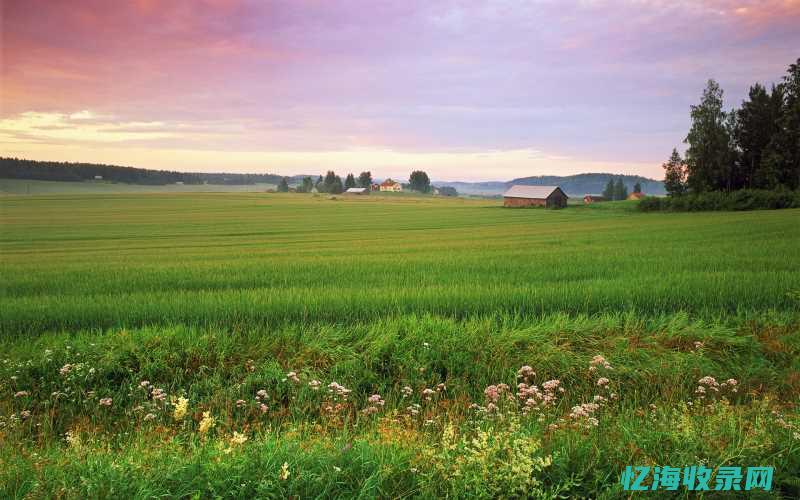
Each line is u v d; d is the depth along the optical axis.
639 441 4.95
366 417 6.92
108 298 13.04
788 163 81.88
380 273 18.16
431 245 35.88
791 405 6.77
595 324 9.93
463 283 15.07
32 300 12.88
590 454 4.77
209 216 94.75
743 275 14.30
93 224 74.38
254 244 43.62
